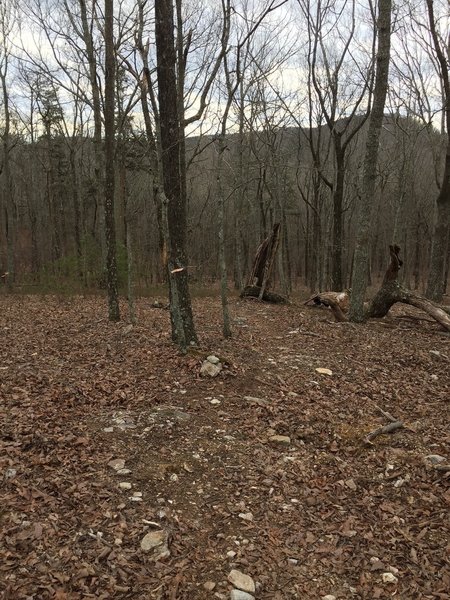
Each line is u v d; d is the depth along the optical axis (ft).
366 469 14.58
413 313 41.16
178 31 25.17
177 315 23.50
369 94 43.50
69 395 18.62
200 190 107.14
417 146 81.56
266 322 35.12
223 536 11.18
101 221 49.65
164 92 21.58
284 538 11.28
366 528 11.78
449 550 10.98
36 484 12.37
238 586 9.59
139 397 18.70
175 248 23.20
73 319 35.40
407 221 88.99
